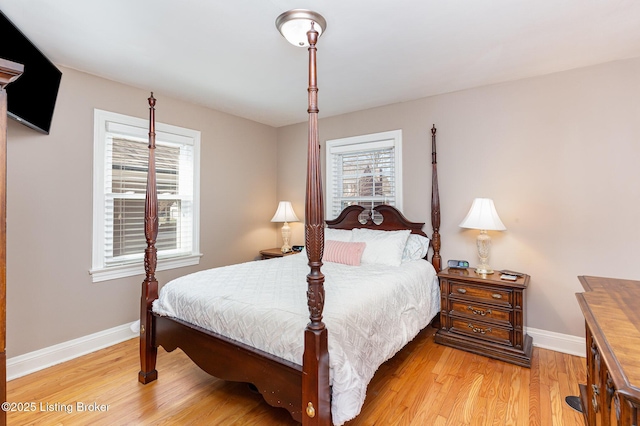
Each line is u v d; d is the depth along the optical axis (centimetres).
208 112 360
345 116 383
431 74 268
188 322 195
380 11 178
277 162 455
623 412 82
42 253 239
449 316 273
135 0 167
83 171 261
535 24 193
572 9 178
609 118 244
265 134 436
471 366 236
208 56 234
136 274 297
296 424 174
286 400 147
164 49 223
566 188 259
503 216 286
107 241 278
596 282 162
